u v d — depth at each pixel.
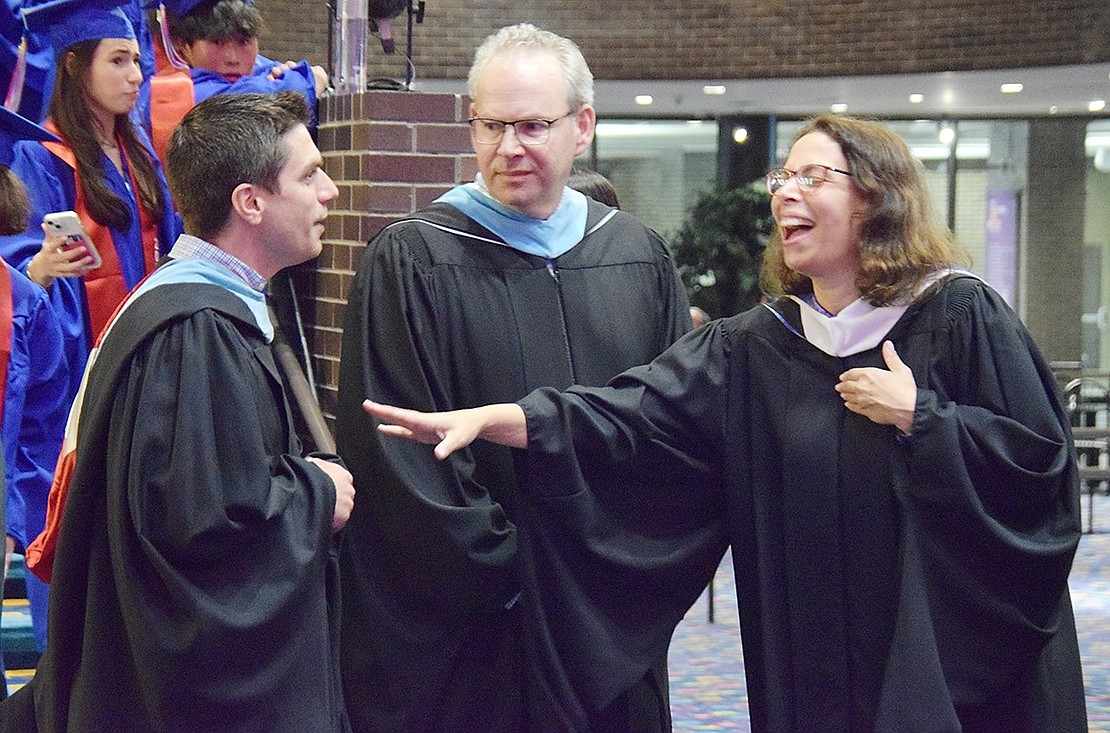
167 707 2.49
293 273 4.88
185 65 4.95
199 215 2.73
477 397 3.14
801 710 2.92
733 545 3.04
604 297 3.28
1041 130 15.36
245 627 2.48
